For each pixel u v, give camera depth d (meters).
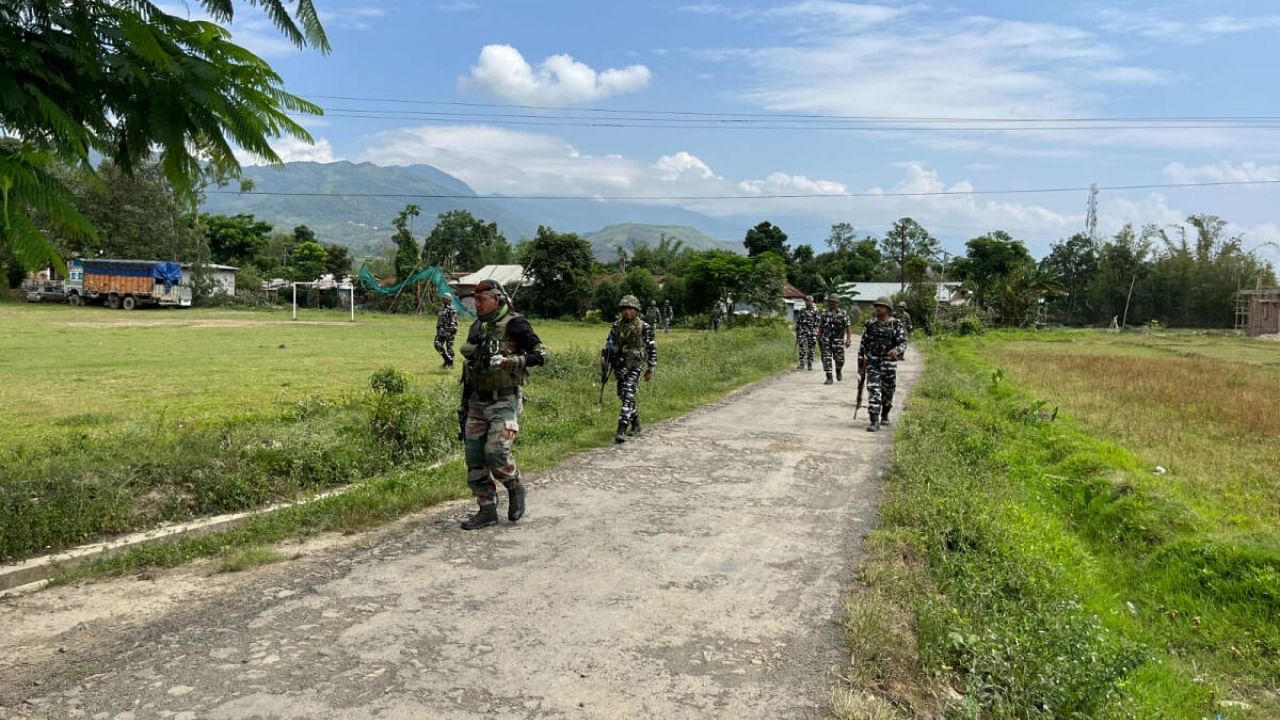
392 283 68.69
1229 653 5.72
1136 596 6.71
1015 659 4.11
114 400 12.27
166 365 18.02
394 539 5.91
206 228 61.03
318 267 73.75
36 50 2.94
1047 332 59.03
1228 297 71.12
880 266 91.19
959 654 4.23
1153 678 5.05
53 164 2.66
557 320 55.94
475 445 6.18
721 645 4.20
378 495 6.81
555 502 7.08
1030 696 3.87
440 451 8.74
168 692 3.51
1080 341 49.16
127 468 6.54
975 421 12.98
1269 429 14.02
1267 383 21.81
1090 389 20.25
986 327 61.28
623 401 10.16
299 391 13.58
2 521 5.40
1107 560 7.47
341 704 3.44
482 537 5.97
